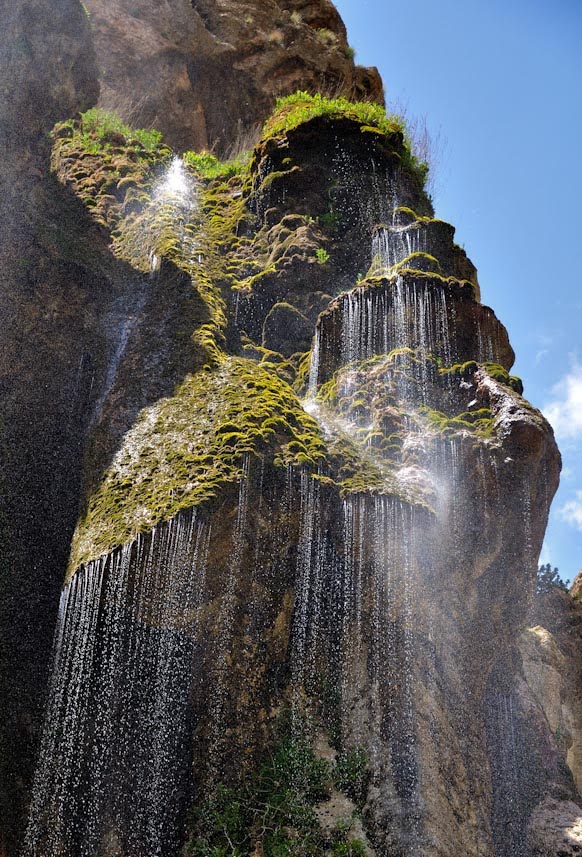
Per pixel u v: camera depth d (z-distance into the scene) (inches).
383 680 306.7
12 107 424.2
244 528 300.4
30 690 302.7
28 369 363.3
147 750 294.0
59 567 323.0
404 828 289.7
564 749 395.2
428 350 362.3
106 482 318.7
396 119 493.4
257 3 686.5
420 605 309.7
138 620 291.0
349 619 312.2
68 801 291.0
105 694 291.7
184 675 298.0
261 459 307.1
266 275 410.9
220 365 348.2
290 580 309.0
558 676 405.7
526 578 338.0
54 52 443.5
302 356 389.7
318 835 291.0
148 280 394.9
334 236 432.1
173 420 331.0
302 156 450.3
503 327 380.2
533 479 334.6
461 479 326.0
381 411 341.4
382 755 300.0
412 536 307.9
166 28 633.6
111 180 433.1
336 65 685.9
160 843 291.3
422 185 470.6
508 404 337.4
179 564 290.5
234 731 301.7
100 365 370.3
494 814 333.7
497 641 339.0
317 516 311.1
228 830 289.7
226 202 459.5
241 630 303.9
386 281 374.0
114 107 583.5
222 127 645.3
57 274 388.8
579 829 337.7
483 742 329.1
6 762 295.3
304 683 312.0
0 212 394.0
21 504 335.9
